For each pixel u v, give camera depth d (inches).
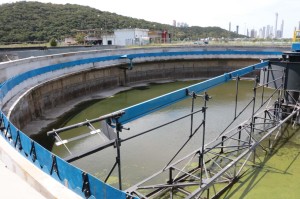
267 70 475.2
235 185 336.8
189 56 1213.1
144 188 288.5
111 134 196.2
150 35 2081.7
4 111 435.8
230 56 1222.9
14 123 456.4
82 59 864.9
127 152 445.7
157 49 1195.3
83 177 158.7
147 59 1120.2
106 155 436.1
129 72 1069.1
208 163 384.8
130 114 222.1
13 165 203.6
